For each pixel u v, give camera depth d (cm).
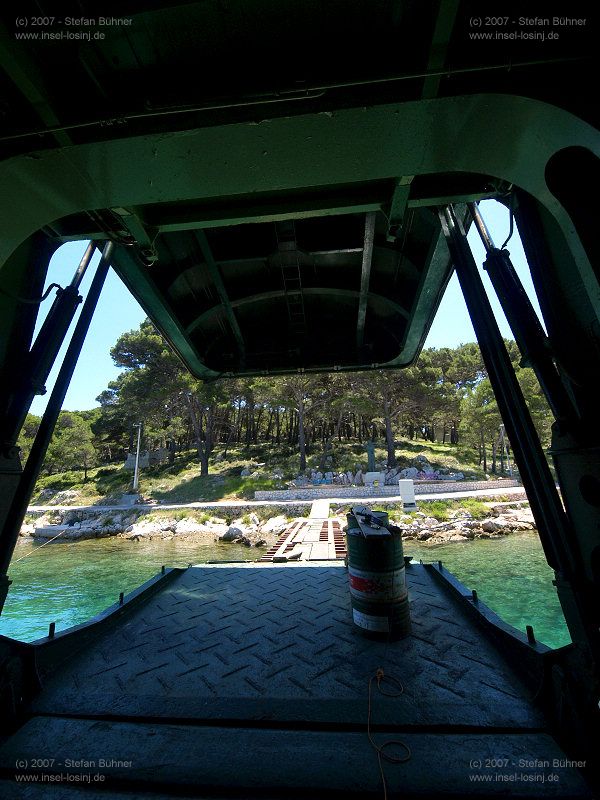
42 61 151
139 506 2656
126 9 141
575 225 151
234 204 247
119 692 226
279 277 417
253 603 379
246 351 520
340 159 171
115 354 3325
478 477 3069
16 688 207
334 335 513
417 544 1755
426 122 153
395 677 236
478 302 247
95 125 154
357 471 3059
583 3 133
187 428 4088
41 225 193
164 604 380
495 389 236
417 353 471
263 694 221
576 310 178
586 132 134
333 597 393
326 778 158
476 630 303
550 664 199
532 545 1655
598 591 168
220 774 162
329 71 154
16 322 226
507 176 172
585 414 172
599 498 165
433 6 143
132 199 190
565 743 173
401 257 377
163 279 380
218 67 160
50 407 250
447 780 155
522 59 136
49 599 1191
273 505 2308
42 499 3578
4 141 160
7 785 160
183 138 157
